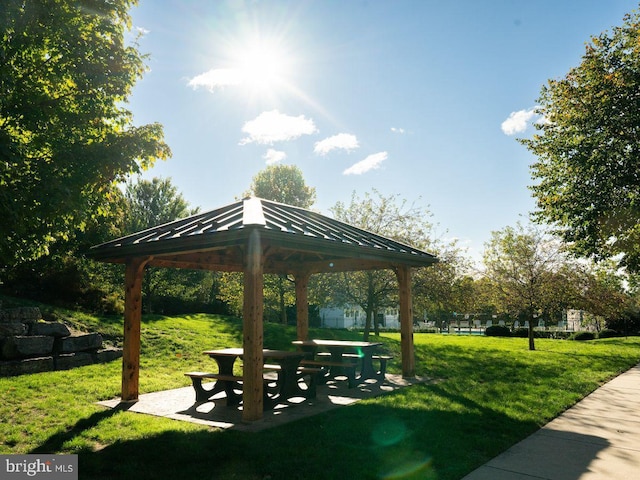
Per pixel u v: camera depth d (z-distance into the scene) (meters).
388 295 19.05
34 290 16.36
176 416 6.98
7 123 7.25
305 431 6.02
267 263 11.05
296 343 10.48
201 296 30.03
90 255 8.57
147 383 9.70
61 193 6.66
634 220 16.14
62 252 16.36
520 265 22.00
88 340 12.12
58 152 7.35
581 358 15.23
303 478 4.44
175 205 29.50
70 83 8.17
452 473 4.55
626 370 12.95
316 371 8.21
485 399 8.07
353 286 18.92
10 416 6.94
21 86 7.35
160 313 27.27
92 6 7.99
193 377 8.08
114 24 8.56
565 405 7.72
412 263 10.48
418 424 6.34
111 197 9.05
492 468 4.76
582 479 4.45
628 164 16.08
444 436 5.79
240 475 4.54
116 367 11.30
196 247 7.02
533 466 4.82
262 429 6.14
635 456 5.16
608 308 21.67
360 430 6.04
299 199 34.66
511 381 10.16
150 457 5.07
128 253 7.96
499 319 43.53
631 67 15.87
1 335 10.62
